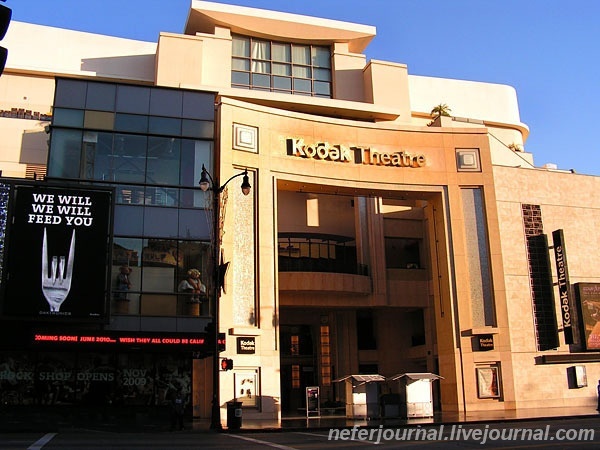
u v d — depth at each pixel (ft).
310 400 110.42
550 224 137.08
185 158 109.29
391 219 150.41
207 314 103.86
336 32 156.35
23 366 95.25
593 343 130.62
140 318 100.22
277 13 151.74
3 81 138.72
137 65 150.61
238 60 150.30
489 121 179.83
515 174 137.28
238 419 84.28
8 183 97.55
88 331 95.40
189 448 55.21
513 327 126.93
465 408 118.62
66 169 102.89
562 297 131.34
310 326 154.61
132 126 107.96
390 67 155.74
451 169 131.23
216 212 91.20
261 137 118.83
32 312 93.86
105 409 97.09
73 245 98.07
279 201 144.66
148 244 103.60
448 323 124.16
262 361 106.93
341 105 145.79
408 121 153.69
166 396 100.48
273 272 112.78
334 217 148.15
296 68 155.22
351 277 137.80
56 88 105.91
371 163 127.75
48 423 90.17
